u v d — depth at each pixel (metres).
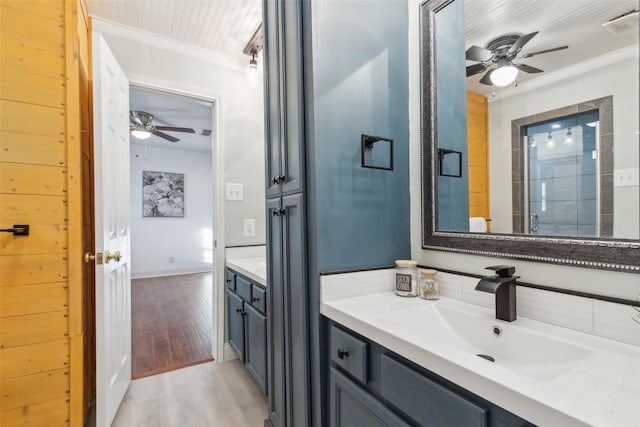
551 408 0.50
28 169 1.42
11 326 1.39
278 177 1.43
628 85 0.81
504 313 0.95
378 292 1.30
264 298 1.75
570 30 0.93
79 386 1.50
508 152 1.08
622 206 0.81
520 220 1.04
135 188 5.83
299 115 1.25
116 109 1.82
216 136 2.54
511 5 1.08
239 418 1.75
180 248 6.25
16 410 1.40
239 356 2.19
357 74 1.29
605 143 0.85
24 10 1.42
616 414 0.49
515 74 1.07
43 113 1.45
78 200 1.51
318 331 1.18
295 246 1.30
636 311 0.75
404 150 1.42
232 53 2.52
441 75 1.31
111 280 1.68
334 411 1.11
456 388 0.67
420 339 0.78
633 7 0.81
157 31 2.25
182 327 3.21
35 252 1.43
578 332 0.85
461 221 1.23
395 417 0.82
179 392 2.01
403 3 1.44
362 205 1.29
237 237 2.59
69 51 1.50
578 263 0.87
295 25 1.27
